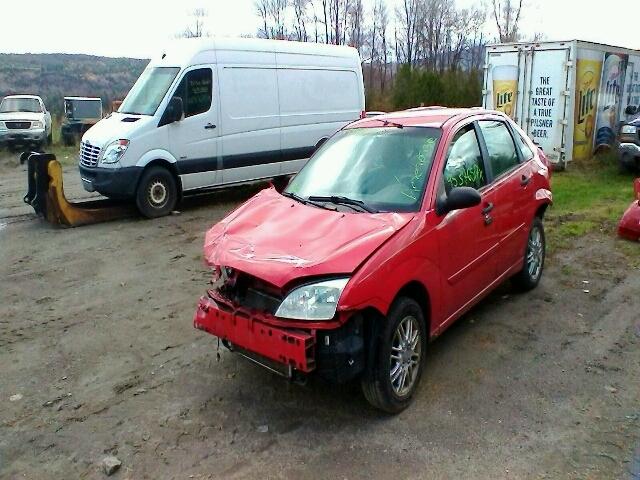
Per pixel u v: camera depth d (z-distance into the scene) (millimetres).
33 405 4184
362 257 3613
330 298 3469
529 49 13797
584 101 13945
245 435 3771
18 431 3883
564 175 13109
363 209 4219
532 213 5805
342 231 3893
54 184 9164
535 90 13859
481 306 5754
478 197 4129
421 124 4875
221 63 10250
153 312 5809
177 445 3693
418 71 26531
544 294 6035
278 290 3715
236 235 4125
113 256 7699
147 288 6492
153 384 4430
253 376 4504
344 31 46062
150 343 5125
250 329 3729
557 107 13555
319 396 4199
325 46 11906
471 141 5016
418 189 4301
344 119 12227
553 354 4754
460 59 44188
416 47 46062
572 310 5621
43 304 6090
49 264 7406
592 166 13922
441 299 4312
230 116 10430
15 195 12531
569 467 3396
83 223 9430
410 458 3500
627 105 15719
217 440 3729
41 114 21859
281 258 3670
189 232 8898
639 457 3467
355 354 3586
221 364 4707
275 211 4383
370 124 5188
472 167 4902
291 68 11219
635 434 3689
